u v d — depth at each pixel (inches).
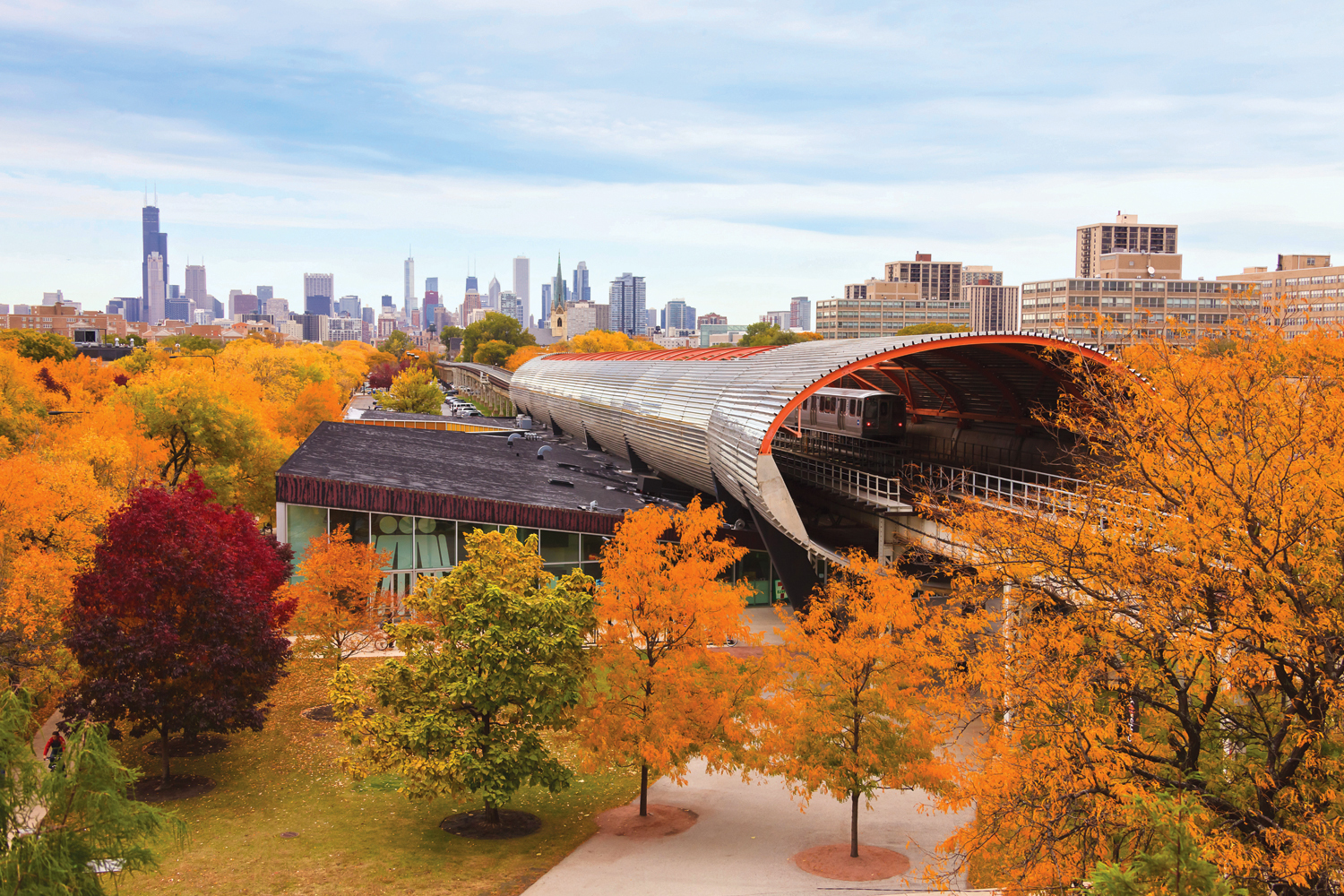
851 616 1033.5
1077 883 601.0
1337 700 556.7
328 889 894.4
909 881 918.4
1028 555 721.6
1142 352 739.4
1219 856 551.8
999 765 681.6
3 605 1219.2
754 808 1135.6
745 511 2081.7
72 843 581.3
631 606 1061.8
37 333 6259.8
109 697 1070.4
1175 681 655.1
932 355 1952.5
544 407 4429.1
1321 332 714.2
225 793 1133.7
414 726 989.8
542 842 1021.8
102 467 1969.7
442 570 1843.0
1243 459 629.9
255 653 1186.0
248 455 2564.0
